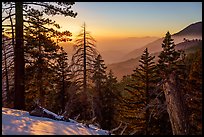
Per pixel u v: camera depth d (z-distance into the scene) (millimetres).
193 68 19750
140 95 23375
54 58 19422
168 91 7266
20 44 14336
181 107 7051
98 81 25172
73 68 22891
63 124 7906
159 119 20875
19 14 14125
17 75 14281
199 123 11586
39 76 20328
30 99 22906
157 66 23766
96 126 9609
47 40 17953
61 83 26750
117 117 31172
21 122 7121
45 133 6234
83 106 19516
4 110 9156
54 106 27609
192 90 17656
